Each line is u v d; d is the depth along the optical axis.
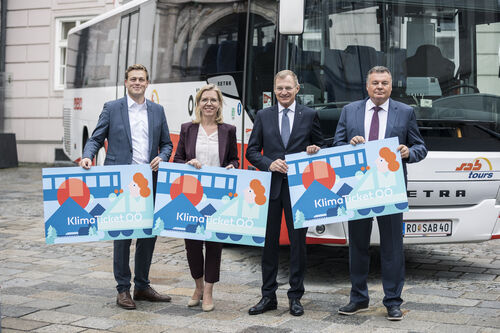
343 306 5.83
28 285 6.87
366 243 5.79
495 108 7.24
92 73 14.49
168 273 7.46
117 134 6.06
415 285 6.93
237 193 5.77
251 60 7.79
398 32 7.22
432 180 7.02
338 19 7.19
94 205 5.80
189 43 9.36
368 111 5.74
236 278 7.22
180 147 6.04
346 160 5.67
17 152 21.34
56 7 20.98
